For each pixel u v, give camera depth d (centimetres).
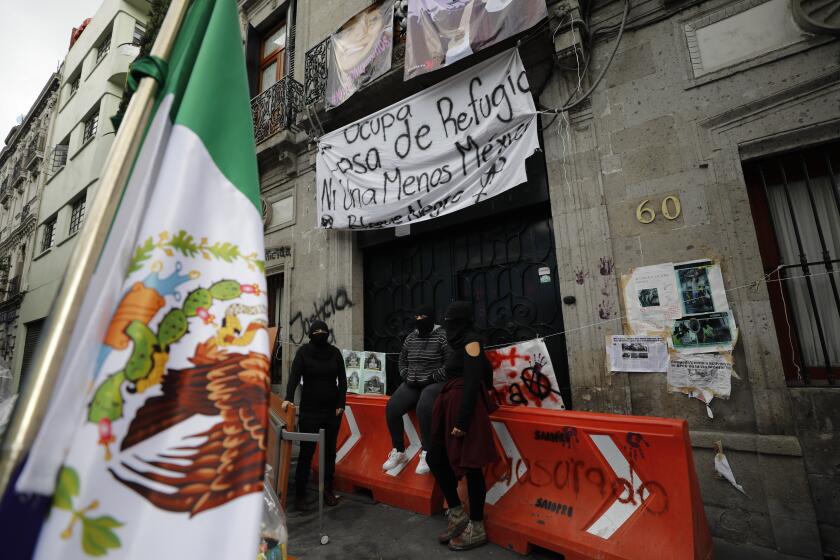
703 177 344
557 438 288
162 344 89
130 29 1366
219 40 124
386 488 369
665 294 346
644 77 380
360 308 588
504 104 429
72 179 1423
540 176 436
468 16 434
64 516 72
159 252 94
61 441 76
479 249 497
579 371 375
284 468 333
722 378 316
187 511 79
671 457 241
